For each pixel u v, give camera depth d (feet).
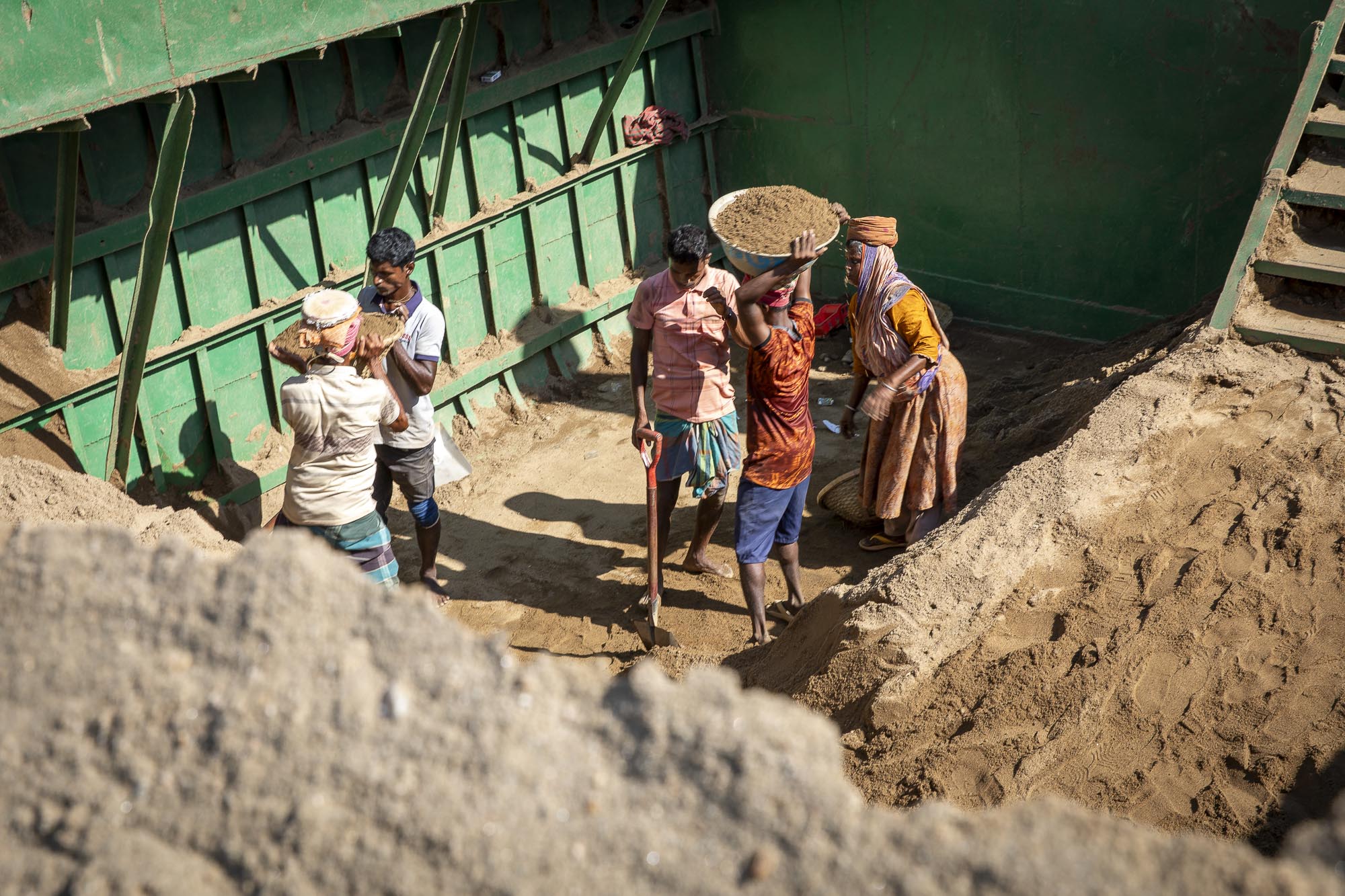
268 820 5.46
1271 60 21.91
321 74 20.95
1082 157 24.91
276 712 5.70
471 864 5.24
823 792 5.34
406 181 20.94
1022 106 25.22
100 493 15.55
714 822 5.34
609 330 27.45
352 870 5.30
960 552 14.01
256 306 20.71
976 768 11.07
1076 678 11.68
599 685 5.84
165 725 5.78
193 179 19.30
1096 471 14.89
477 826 5.32
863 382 18.47
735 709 5.57
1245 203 23.22
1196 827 10.02
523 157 24.98
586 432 24.62
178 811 5.57
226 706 5.74
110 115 17.98
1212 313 17.97
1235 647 11.76
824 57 27.40
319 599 6.04
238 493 20.40
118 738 5.77
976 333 27.73
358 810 5.43
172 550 6.32
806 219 15.28
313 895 5.28
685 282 16.38
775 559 19.71
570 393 26.17
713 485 17.90
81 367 18.22
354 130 21.54
